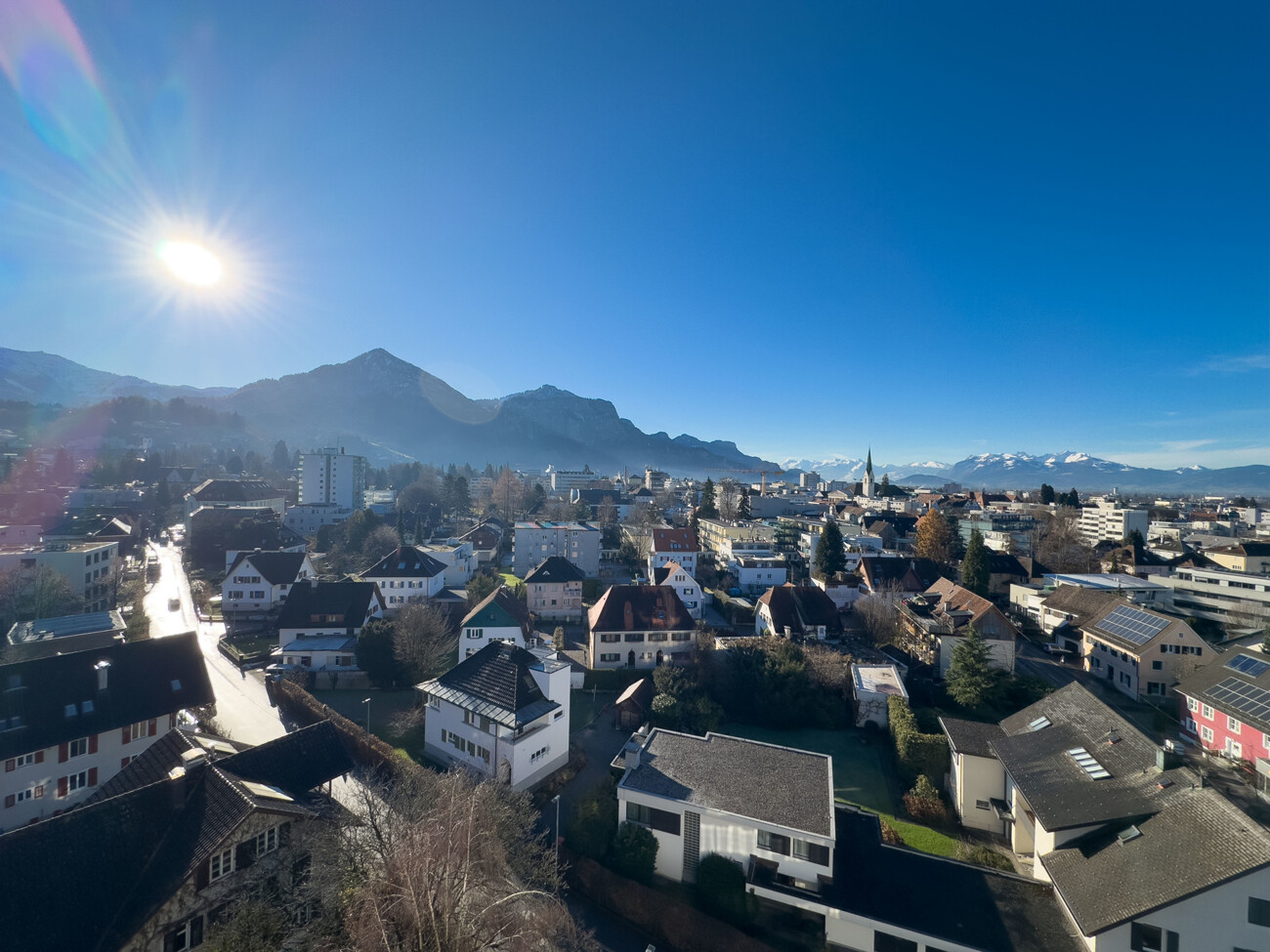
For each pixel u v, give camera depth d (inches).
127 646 1680.6
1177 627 2349.9
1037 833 1296.8
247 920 917.2
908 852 1223.5
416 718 1951.3
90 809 997.8
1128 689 2440.9
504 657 1777.8
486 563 4699.8
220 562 4416.8
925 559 3814.0
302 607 2755.9
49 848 933.8
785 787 1307.8
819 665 2369.6
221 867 1000.2
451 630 2896.2
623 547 5187.0
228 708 2087.8
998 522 5447.8
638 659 2645.2
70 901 909.2
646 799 1321.4
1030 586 3678.6
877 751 2021.4
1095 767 1274.6
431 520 6569.9
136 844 1004.6
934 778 1758.1
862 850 1232.8
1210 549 3961.6
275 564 3380.9
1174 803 1080.8
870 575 3619.6
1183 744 2033.7
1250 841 919.7
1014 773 1366.9
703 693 2204.7
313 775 1278.3
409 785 1375.5
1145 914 916.6
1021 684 2267.5
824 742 2087.8
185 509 6481.3
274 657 2508.6
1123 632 2578.7
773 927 1166.3
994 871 1172.5
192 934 959.6
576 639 3132.4
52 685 1512.1
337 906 976.9
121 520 4950.8
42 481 6796.3
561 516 6929.1
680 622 2662.4
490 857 1034.1
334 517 6264.8
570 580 3548.2
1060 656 2923.2
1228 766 1758.1
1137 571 3917.3
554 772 1728.6
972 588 3358.8
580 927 1179.3
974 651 2224.4
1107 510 5944.9
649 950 1115.9
